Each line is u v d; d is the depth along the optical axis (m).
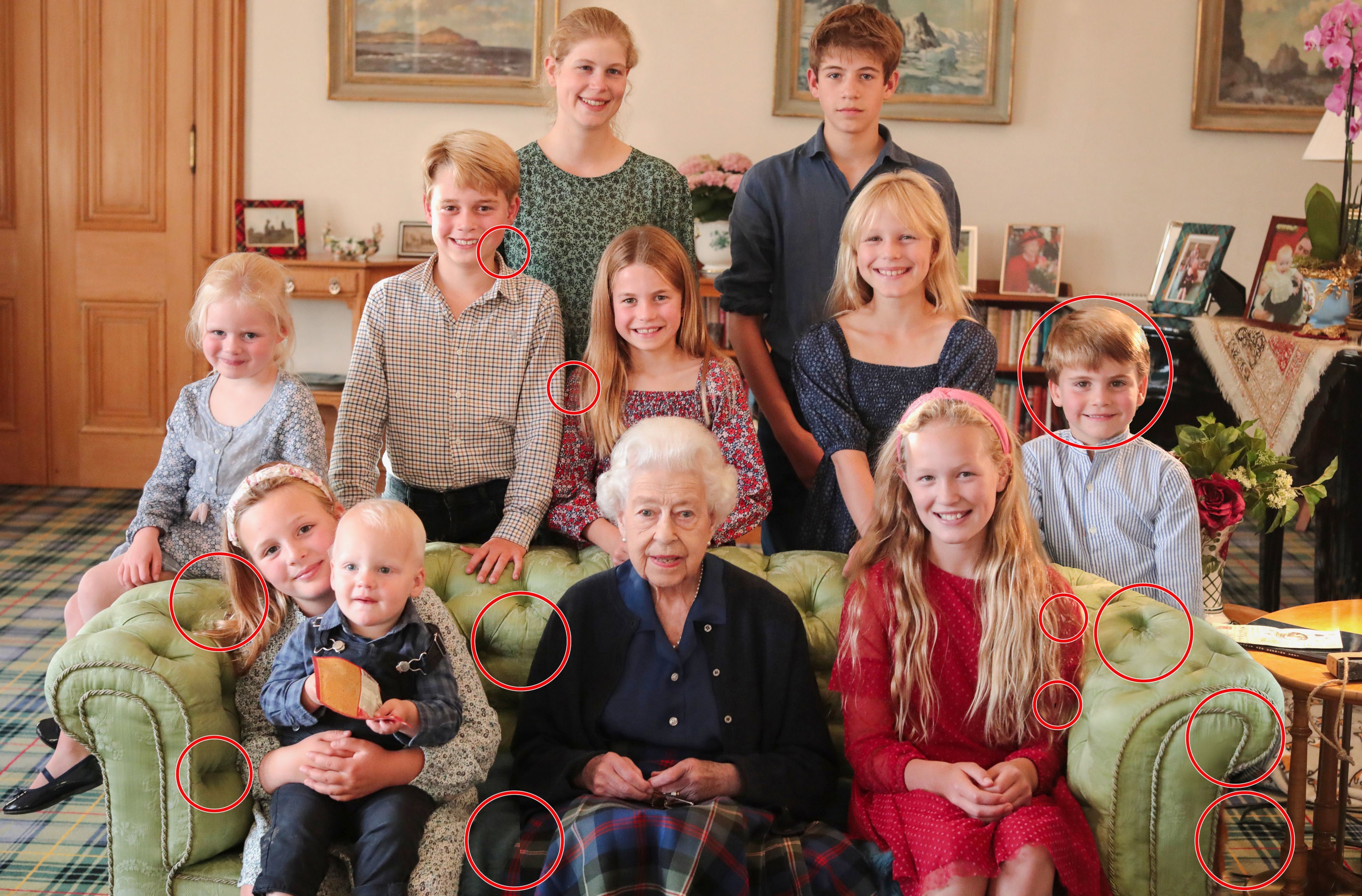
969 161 5.14
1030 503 2.37
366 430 2.41
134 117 5.16
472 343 2.44
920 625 1.93
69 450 5.36
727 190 4.81
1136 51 5.06
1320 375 3.48
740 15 5.07
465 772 1.83
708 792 1.84
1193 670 1.76
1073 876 1.70
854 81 2.84
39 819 2.72
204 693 1.83
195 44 5.11
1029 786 1.79
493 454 2.46
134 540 2.35
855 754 1.91
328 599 1.94
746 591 2.00
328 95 5.14
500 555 2.25
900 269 2.37
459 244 2.39
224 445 2.39
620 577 2.00
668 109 5.14
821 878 1.79
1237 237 5.17
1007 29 5.03
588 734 1.96
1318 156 3.88
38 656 3.54
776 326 3.03
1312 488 2.66
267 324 2.36
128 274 5.25
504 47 5.12
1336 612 2.43
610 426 2.39
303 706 1.80
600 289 2.41
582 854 1.68
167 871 1.84
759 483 2.40
